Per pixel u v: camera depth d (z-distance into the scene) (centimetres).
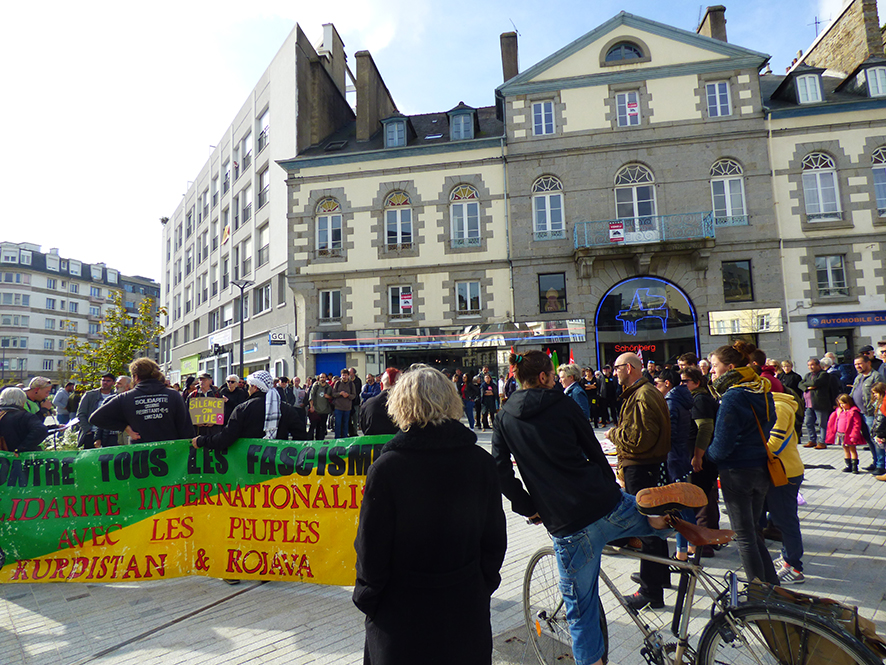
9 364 5959
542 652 287
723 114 1747
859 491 642
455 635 175
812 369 998
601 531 240
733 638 208
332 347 1867
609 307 1744
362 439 415
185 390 1273
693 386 457
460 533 182
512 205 1814
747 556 327
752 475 331
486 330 1791
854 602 353
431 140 2009
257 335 2373
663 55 1784
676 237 1697
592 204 1767
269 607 370
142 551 422
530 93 1839
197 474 435
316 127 2169
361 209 1909
